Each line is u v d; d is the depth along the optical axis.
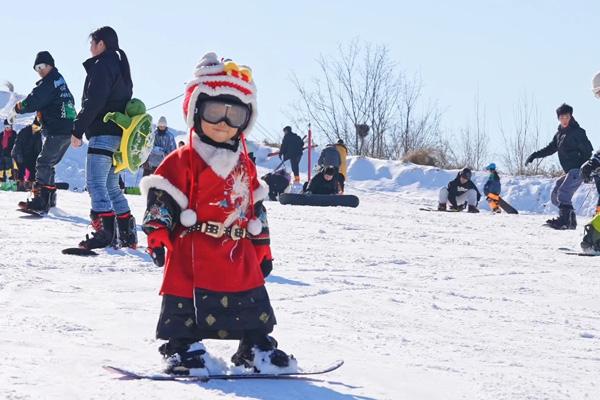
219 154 4.75
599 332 6.73
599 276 10.01
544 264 11.02
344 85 54.59
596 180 13.70
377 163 36.66
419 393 4.52
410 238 13.63
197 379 4.46
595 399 4.60
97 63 9.85
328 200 22.14
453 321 6.88
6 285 7.24
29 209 13.28
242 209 4.80
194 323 4.63
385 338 5.95
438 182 35.28
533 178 35.03
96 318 5.99
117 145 9.93
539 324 7.00
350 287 8.28
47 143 13.27
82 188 32.72
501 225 16.86
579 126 16.91
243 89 4.80
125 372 4.45
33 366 4.55
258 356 4.67
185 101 4.82
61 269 8.41
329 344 5.60
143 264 8.99
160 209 4.68
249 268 4.76
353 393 4.42
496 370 5.18
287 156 33.06
